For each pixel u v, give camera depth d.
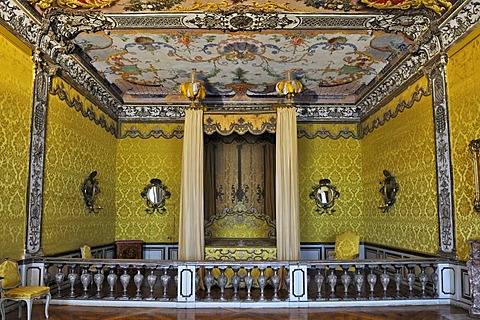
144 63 7.55
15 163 5.34
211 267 5.80
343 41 6.53
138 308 5.63
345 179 9.71
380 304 5.74
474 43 5.20
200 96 6.97
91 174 7.93
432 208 6.24
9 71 5.20
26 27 5.46
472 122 5.25
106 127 8.96
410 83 7.03
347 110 9.81
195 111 6.87
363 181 9.60
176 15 5.63
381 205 8.40
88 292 6.29
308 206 9.62
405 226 7.23
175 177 9.70
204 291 6.48
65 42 6.21
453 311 5.28
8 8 5.00
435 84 6.12
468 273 5.05
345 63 7.51
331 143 9.81
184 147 6.73
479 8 5.03
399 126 7.51
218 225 9.16
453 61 5.68
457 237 5.61
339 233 9.55
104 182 8.77
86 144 7.78
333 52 7.00
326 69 7.84
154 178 9.66
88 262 5.86
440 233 5.96
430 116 6.30
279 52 7.01
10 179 5.22
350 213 9.60
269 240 8.52
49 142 6.25
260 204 9.22
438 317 5.02
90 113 8.00
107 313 5.33
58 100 6.56
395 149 7.70
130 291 6.57
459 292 5.53
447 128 5.82
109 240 9.04
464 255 5.43
